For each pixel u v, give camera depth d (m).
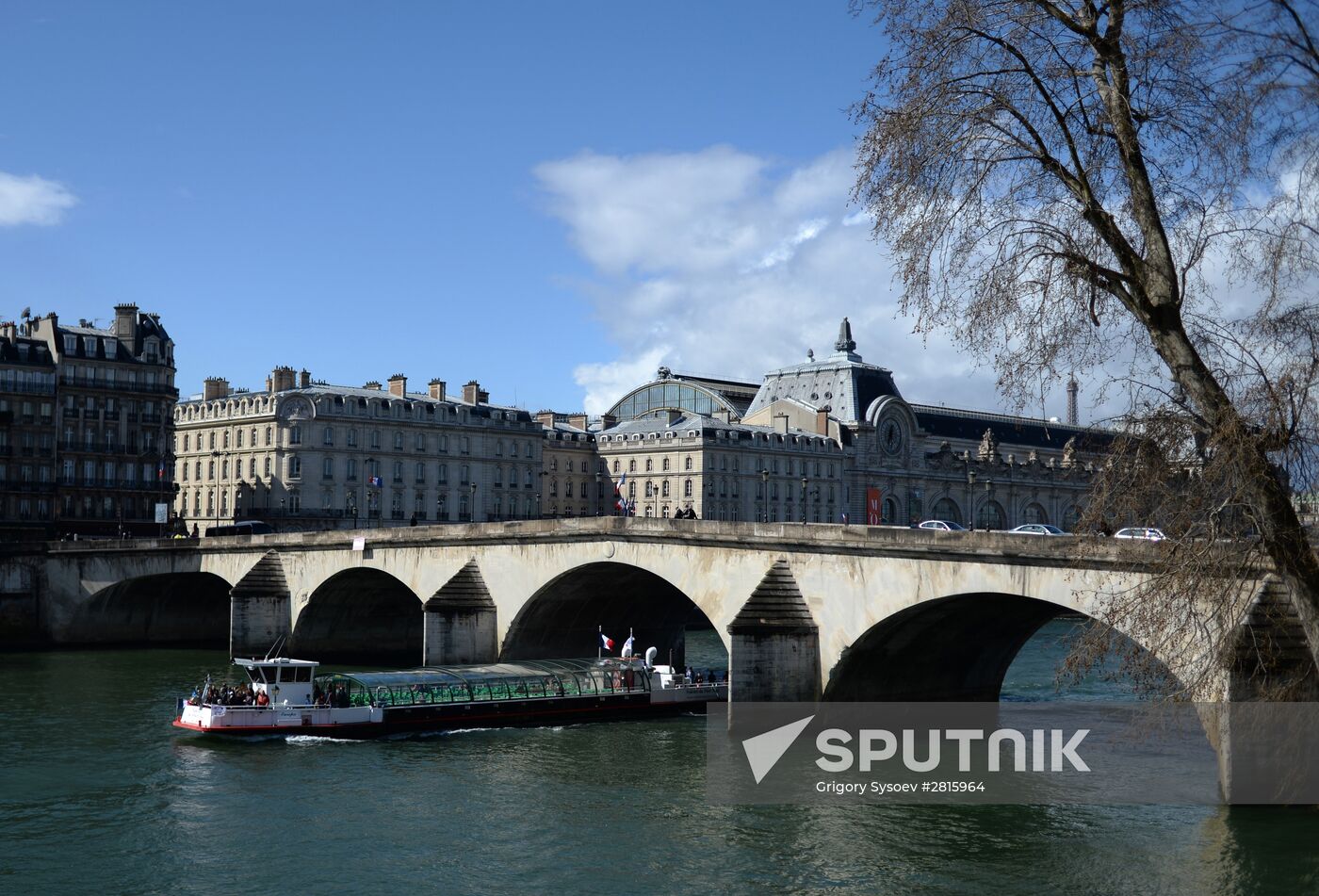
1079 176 26.91
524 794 50.88
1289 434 25.73
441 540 85.88
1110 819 45.66
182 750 59.78
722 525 67.56
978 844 43.06
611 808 48.31
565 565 77.88
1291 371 25.81
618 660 75.06
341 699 67.56
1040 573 53.12
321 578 94.88
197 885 39.59
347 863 41.69
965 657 68.94
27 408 127.38
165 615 112.19
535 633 83.44
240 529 130.88
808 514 191.38
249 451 157.12
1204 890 37.56
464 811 48.09
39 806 48.94
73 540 112.88
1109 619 30.61
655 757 58.69
